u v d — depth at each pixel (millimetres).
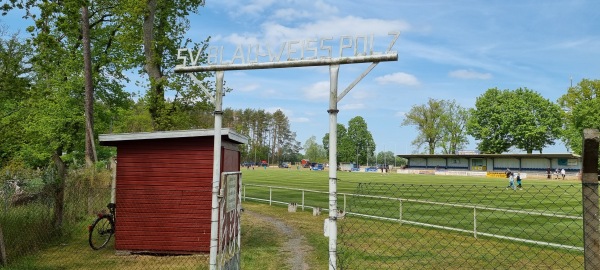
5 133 11539
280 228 16453
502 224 17250
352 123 159500
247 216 19922
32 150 26969
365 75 6457
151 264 10789
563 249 12469
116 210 12133
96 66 29422
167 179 12172
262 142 168500
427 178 66062
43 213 12570
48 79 27547
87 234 14148
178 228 12008
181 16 28344
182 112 26047
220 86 7820
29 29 12523
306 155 194875
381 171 108688
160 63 26000
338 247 11758
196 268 10250
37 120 26938
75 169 18625
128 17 25406
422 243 12891
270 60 7223
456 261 10773
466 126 100250
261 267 10375
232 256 9008
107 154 33031
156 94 25438
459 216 19531
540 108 91688
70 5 16641
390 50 6367
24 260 10648
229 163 12781
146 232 12023
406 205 23594
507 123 91250
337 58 6570
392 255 11250
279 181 51406
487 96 96188
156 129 25750
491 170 88188
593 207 4566
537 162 81000
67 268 10266
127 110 33625
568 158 77062
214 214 7902
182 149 12195
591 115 74625
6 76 10375
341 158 157875
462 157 92312
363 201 25562
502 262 10750
